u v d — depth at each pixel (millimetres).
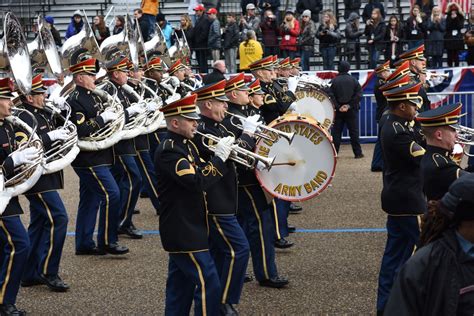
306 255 12359
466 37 27250
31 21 32844
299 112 18859
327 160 10766
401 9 32500
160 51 18875
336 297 10297
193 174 8141
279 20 31453
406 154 9141
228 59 29062
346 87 21953
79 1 34781
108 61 15250
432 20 28188
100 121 12016
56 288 10852
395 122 9289
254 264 10820
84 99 12109
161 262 12164
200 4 32594
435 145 8727
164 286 10914
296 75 18703
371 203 16203
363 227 14141
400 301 5055
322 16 30078
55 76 12070
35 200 10820
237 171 10625
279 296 10430
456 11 28109
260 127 10273
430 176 8672
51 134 10570
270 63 13344
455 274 5004
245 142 9898
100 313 9891
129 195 13680
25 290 10992
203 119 9406
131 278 11352
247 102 10523
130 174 13672
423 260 5062
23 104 10922
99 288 10938
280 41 28594
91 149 12055
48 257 10867
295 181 10781
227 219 9273
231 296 9344
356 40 29328
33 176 9664
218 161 8359
